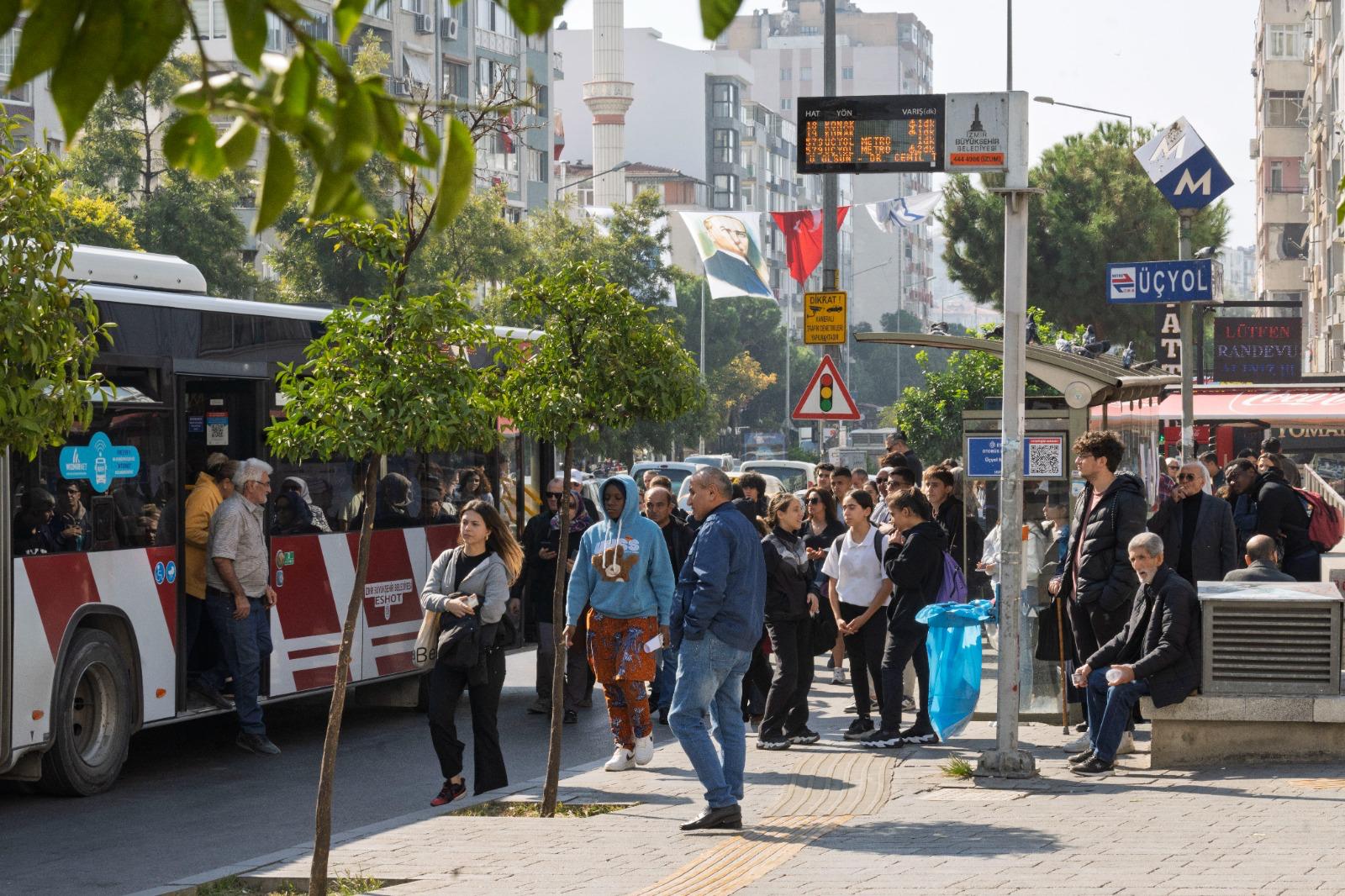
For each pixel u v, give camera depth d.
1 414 7.38
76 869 9.78
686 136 156.62
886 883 7.77
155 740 15.03
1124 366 16.86
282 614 14.38
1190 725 11.32
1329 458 43.72
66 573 11.91
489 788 11.24
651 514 14.97
